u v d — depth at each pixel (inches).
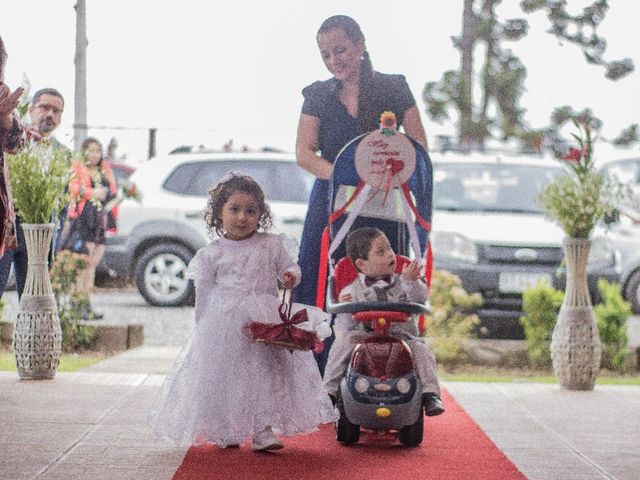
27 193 364.5
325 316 270.7
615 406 334.0
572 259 375.9
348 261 286.2
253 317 260.2
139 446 264.2
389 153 294.0
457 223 494.9
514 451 267.9
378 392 265.0
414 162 294.4
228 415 254.8
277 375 259.0
